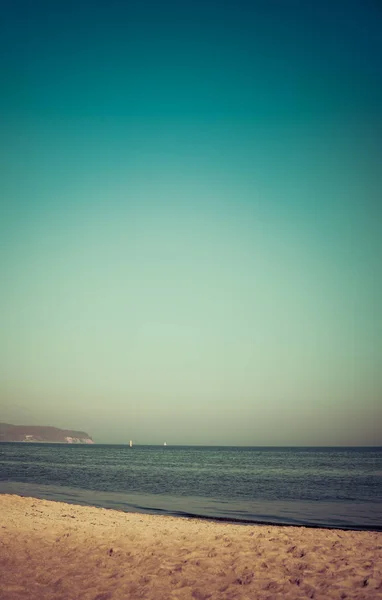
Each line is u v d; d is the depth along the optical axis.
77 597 9.38
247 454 165.50
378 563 11.28
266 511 23.72
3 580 10.24
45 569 11.09
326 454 168.50
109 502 26.64
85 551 12.64
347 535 15.18
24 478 42.41
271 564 11.32
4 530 14.95
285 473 55.50
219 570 10.93
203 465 76.88
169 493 31.84
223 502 27.14
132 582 10.17
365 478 47.28
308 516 22.30
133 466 69.50
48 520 17.33
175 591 9.62
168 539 14.08
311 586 9.70
